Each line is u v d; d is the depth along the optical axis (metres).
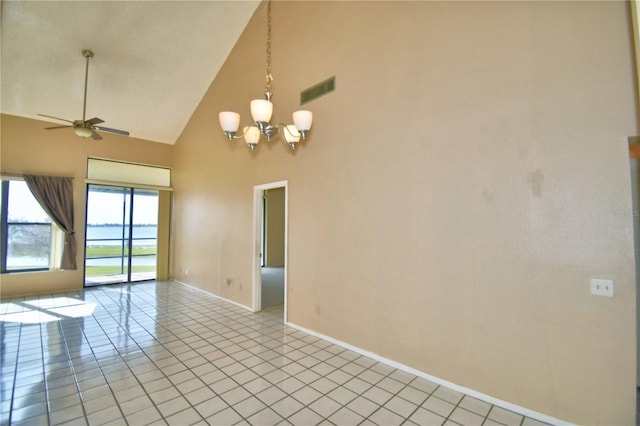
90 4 4.00
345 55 3.40
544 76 2.11
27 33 4.14
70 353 3.20
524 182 2.18
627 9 1.83
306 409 2.24
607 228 1.88
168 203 7.26
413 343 2.76
